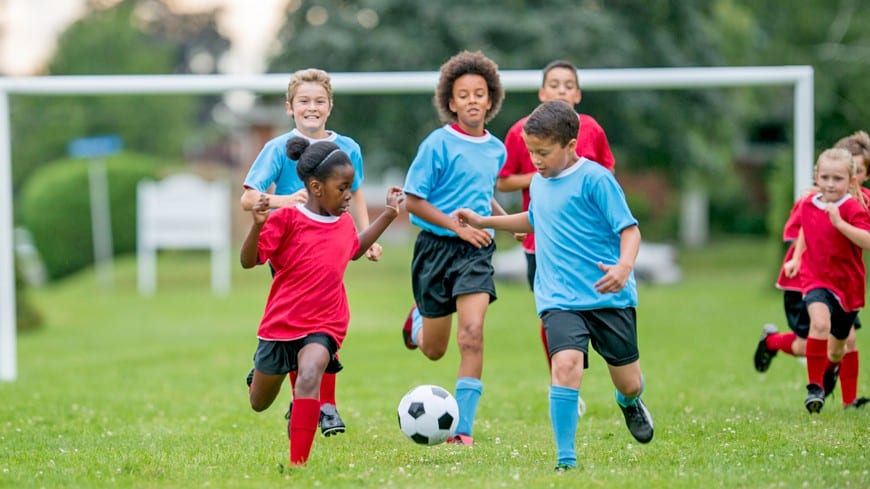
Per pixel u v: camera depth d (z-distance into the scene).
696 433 11.96
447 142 11.96
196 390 17.58
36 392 16.98
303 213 9.84
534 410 14.52
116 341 26.48
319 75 11.26
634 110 44.75
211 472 9.84
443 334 12.18
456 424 10.58
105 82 17.88
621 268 9.31
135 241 51.12
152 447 11.64
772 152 73.62
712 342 23.59
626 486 8.69
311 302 9.77
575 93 13.52
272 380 9.99
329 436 12.19
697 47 48.38
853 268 13.01
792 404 14.23
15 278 29.11
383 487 8.77
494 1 44.66
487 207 12.17
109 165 51.19
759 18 59.91
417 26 45.03
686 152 48.53
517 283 44.28
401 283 44.03
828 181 12.64
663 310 31.62
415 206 11.80
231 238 58.12
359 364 20.83
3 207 18.23
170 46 93.81
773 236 35.47
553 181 10.01
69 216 50.88
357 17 45.78
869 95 55.16
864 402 13.55
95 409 15.18
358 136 46.38
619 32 45.00
